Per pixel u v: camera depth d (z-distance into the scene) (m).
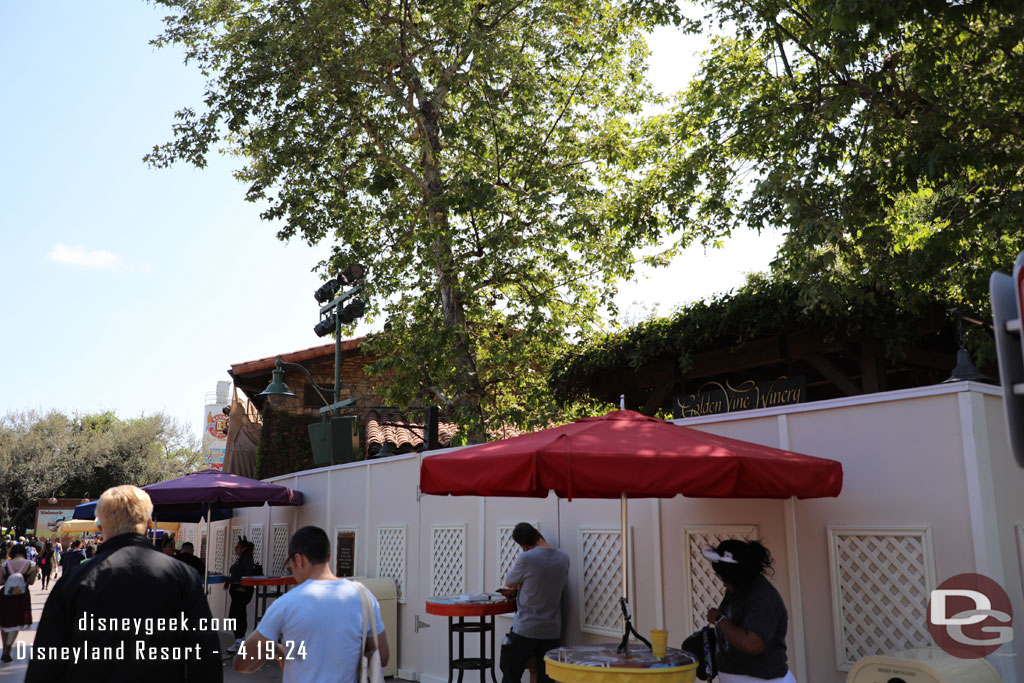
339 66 13.89
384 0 14.83
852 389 8.92
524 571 7.42
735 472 4.84
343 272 15.35
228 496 11.95
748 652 4.51
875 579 5.55
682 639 6.68
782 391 8.30
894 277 9.37
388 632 10.26
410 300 15.67
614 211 14.74
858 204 10.45
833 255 9.11
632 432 5.48
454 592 9.53
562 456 4.93
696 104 13.00
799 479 5.09
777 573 6.14
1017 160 9.94
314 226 14.79
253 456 23.42
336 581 4.15
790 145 11.41
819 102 11.24
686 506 6.83
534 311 15.09
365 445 18.27
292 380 22.78
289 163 14.46
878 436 5.71
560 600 7.54
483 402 16.05
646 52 16.19
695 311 9.63
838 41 9.96
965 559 5.11
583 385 11.29
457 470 5.48
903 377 11.18
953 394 5.32
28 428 50.12
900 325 8.88
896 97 10.71
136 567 3.63
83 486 50.84
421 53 15.05
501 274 15.45
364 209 15.66
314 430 14.56
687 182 12.34
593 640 7.50
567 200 15.05
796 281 8.95
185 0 14.49
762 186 10.91
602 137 16.25
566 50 15.34
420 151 16.45
